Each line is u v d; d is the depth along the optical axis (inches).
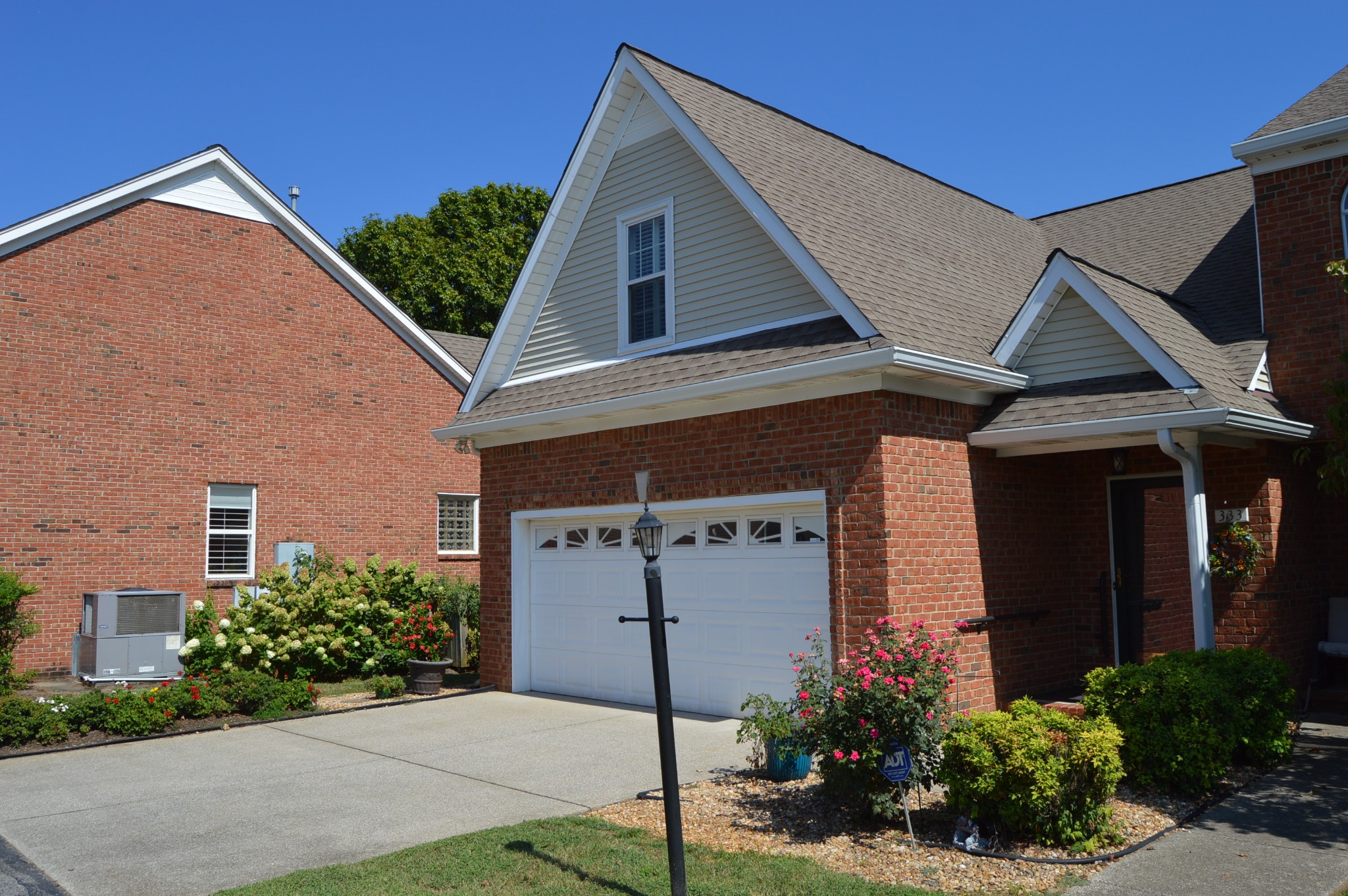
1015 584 443.2
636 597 496.7
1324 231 447.2
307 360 817.5
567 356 553.9
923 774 275.9
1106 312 410.0
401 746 412.2
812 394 406.6
